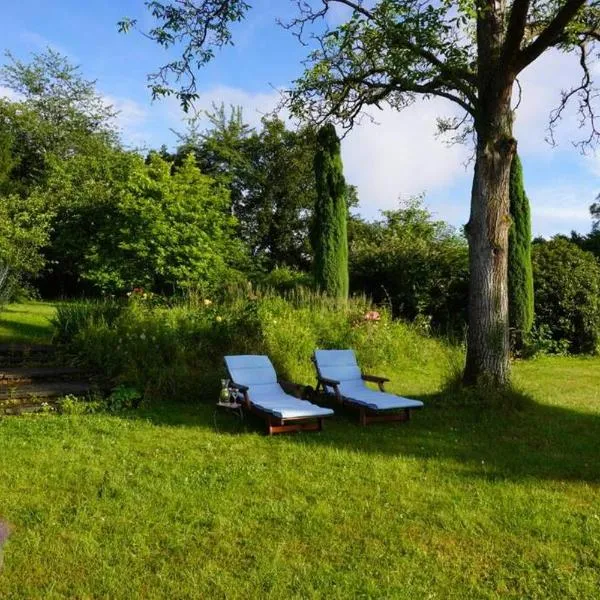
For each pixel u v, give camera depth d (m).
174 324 10.62
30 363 9.74
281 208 35.91
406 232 22.02
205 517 4.56
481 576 3.78
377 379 8.84
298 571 3.79
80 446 6.30
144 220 18.94
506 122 9.02
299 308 13.60
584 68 10.63
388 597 3.48
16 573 3.67
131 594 3.47
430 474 5.74
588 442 7.00
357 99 11.77
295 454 6.30
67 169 26.06
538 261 16.67
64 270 24.03
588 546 4.22
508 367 9.07
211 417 7.87
